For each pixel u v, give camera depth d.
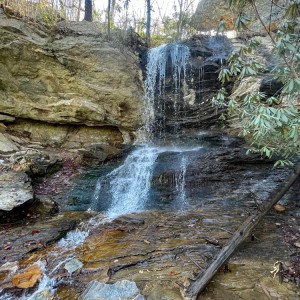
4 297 2.25
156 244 3.02
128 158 5.70
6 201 3.56
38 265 2.66
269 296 2.12
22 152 5.17
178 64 6.83
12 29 5.34
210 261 2.52
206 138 6.08
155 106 6.82
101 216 4.03
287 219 3.42
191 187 4.52
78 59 5.87
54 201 4.20
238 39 7.10
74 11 7.74
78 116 6.02
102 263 2.67
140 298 2.09
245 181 4.48
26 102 5.82
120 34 6.81
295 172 3.16
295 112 2.25
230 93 6.23
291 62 2.36
